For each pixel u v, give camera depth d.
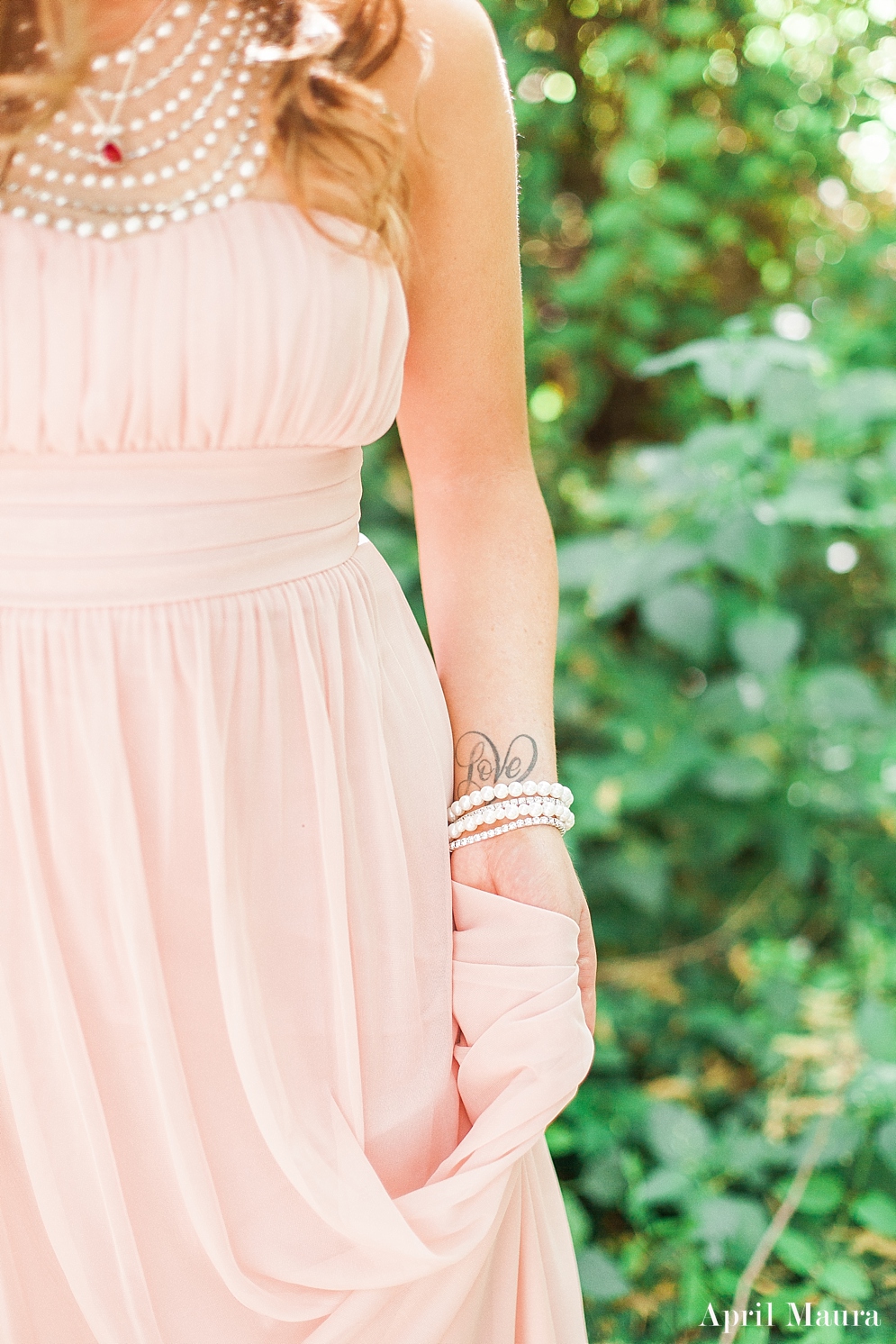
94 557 0.91
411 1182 1.05
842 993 2.22
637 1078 2.32
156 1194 1.00
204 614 0.94
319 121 0.89
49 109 0.85
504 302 1.10
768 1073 2.15
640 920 2.58
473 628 1.12
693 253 2.51
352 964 1.01
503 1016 1.03
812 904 2.58
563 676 2.53
